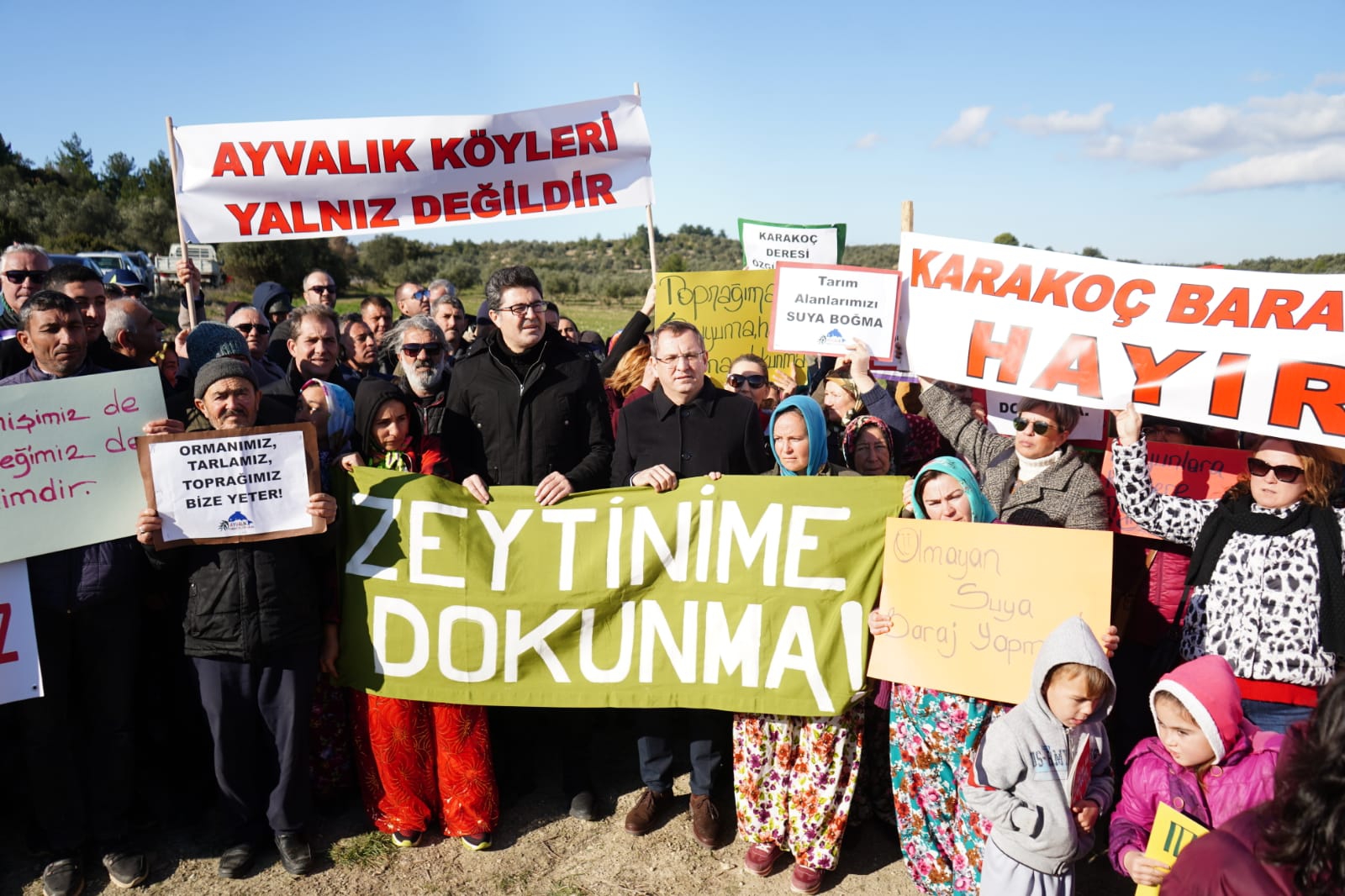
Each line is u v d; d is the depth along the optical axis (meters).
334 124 5.84
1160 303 4.17
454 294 8.33
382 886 3.89
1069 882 3.11
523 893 3.85
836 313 4.75
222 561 3.71
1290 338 3.95
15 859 4.06
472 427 4.52
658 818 4.36
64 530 3.61
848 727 3.85
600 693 4.05
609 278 79.50
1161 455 4.89
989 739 3.13
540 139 6.11
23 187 59.22
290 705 3.87
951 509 3.60
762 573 3.91
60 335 3.70
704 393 4.39
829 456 4.99
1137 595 4.52
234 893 3.83
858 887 3.89
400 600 4.08
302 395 4.35
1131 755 3.28
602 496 4.05
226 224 5.78
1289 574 3.47
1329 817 1.54
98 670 3.78
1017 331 4.43
